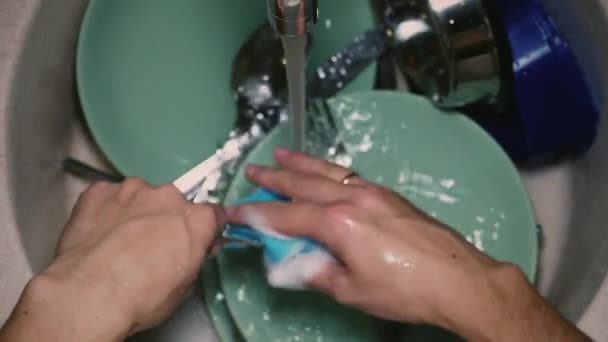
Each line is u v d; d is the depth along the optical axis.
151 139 0.64
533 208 0.64
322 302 0.58
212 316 0.60
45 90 0.59
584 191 0.62
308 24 0.42
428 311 0.43
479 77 0.59
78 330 0.39
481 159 0.62
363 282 0.44
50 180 0.61
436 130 0.63
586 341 0.42
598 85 0.58
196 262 0.44
